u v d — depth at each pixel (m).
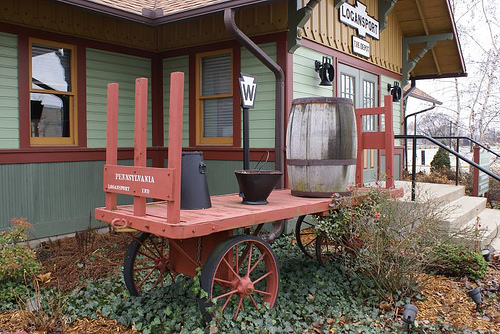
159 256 4.47
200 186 3.88
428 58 11.68
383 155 10.16
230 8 5.96
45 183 6.54
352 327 3.70
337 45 8.01
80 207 6.99
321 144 4.66
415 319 3.86
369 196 4.70
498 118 19.42
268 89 6.87
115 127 3.80
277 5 6.69
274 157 6.81
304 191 4.79
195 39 7.61
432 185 8.88
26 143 6.32
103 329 3.70
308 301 4.16
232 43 7.21
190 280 4.51
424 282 4.61
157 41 8.09
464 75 11.79
